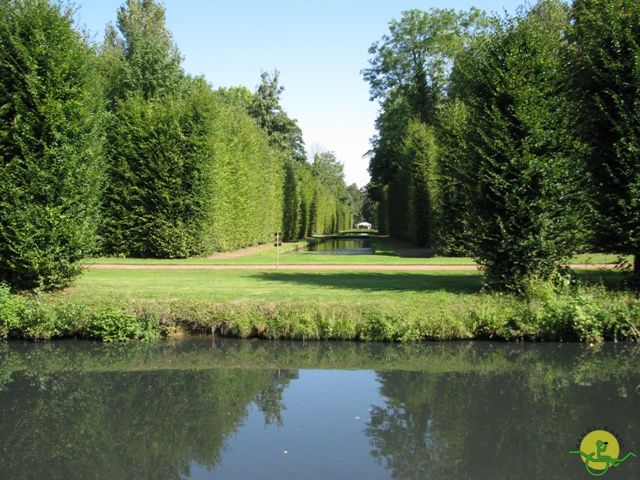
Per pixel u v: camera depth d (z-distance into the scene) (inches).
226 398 298.4
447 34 1461.6
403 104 1519.4
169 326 413.1
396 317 399.9
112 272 642.8
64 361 365.1
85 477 209.6
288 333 404.5
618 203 427.8
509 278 450.3
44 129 450.0
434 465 216.8
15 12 456.1
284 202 1747.0
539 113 436.5
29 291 452.8
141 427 259.8
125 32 1796.3
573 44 493.7
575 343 390.6
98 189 493.0
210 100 894.4
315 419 267.4
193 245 876.0
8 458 228.2
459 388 310.0
